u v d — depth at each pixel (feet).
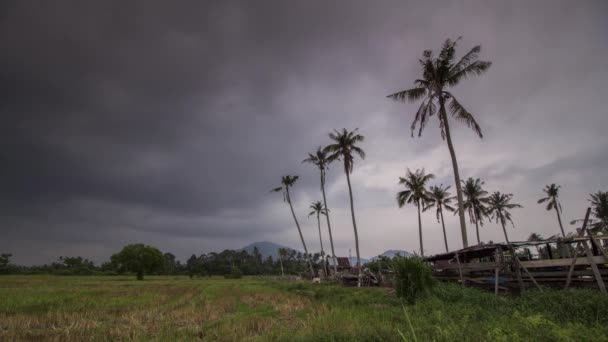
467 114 83.10
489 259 80.74
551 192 192.34
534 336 22.82
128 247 258.57
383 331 26.27
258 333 36.17
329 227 168.35
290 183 196.85
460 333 24.62
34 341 34.30
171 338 34.22
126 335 36.45
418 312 39.06
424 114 89.81
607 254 45.80
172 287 125.90
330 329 30.07
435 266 81.61
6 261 344.28
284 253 355.36
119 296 82.94
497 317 33.19
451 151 84.84
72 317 48.32
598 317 31.17
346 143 143.02
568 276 48.21
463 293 49.96
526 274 55.57
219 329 38.14
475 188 168.25
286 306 57.72
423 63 89.81
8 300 68.44
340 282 132.16
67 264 392.68
